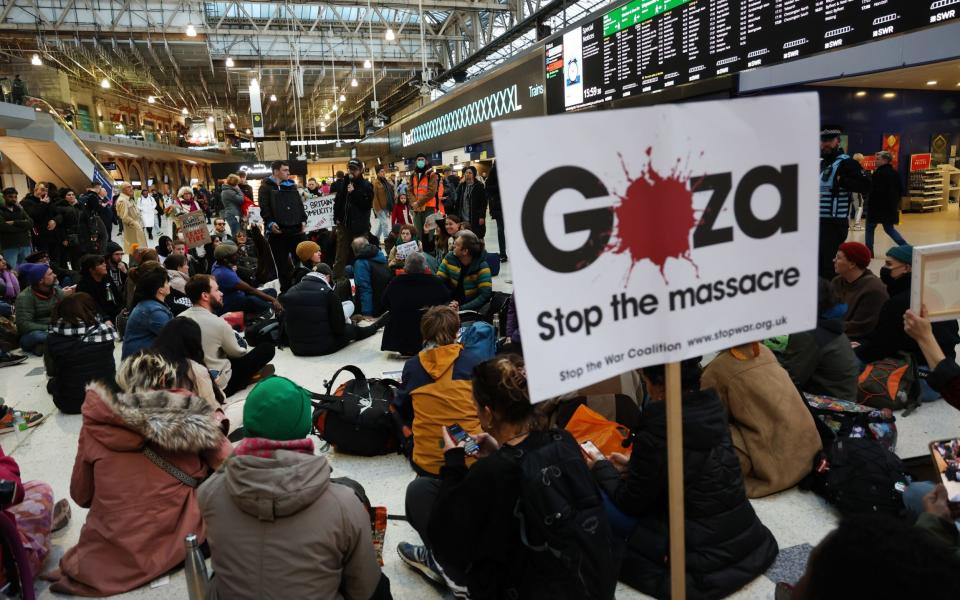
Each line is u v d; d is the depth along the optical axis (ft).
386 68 99.09
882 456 8.14
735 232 4.49
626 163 4.08
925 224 36.19
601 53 26.30
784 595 5.91
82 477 7.68
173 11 76.33
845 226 17.74
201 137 132.26
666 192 4.22
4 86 52.75
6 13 70.13
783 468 8.63
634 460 6.79
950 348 11.39
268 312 19.92
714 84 29.35
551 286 3.96
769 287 4.68
